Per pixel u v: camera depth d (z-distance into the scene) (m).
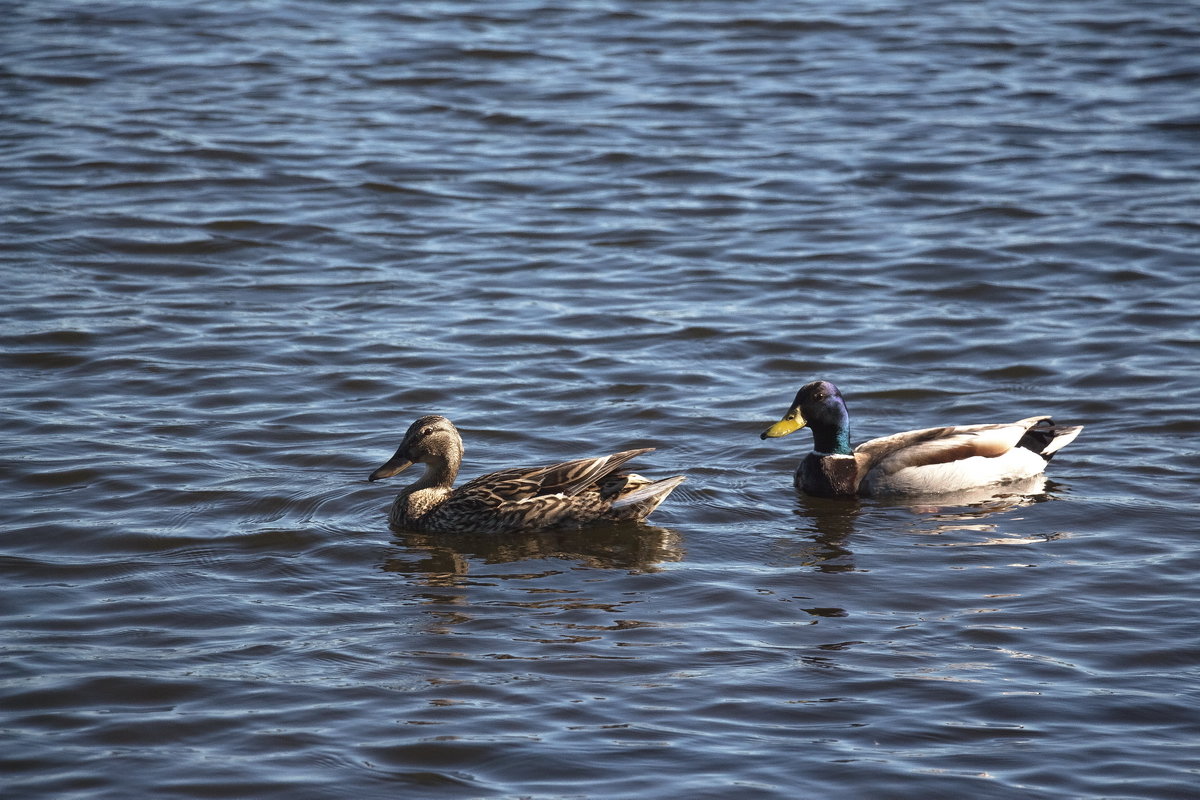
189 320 20.14
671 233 24.31
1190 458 15.88
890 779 9.48
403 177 26.88
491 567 13.31
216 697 10.58
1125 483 15.30
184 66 33.38
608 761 9.72
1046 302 21.22
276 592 12.58
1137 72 33.41
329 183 26.36
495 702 10.53
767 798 9.27
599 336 19.97
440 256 23.20
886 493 15.26
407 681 10.85
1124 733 10.11
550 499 14.22
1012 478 15.44
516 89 32.31
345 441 16.33
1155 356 19.03
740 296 21.61
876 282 22.19
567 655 11.31
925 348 19.55
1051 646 11.49
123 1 39.00
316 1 39.47
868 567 13.24
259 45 35.25
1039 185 26.55
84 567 12.95
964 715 10.35
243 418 16.89
